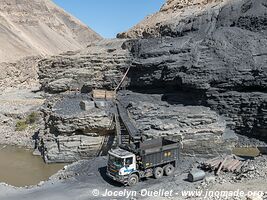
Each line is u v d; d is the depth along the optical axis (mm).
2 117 56625
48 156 39812
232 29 53281
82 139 40062
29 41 162500
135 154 29781
